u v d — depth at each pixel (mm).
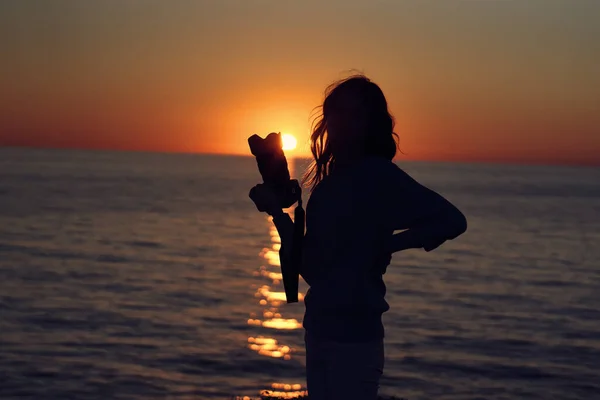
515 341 14477
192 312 16875
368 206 2512
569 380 11602
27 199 62406
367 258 2523
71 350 12547
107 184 98250
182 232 40094
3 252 28125
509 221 55375
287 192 2723
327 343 2561
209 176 156500
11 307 16594
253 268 26031
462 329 15609
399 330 15359
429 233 2430
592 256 33000
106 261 26625
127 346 13055
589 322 16828
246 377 11266
